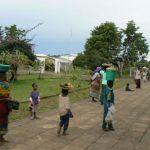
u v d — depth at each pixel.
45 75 48.88
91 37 67.25
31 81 36.72
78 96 23.62
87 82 35.66
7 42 33.00
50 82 35.84
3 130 11.17
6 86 11.09
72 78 37.25
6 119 11.20
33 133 12.66
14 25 34.25
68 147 11.04
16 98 21.03
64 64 73.25
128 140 12.13
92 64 53.78
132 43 65.00
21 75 46.34
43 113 16.59
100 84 21.48
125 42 65.06
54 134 12.62
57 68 71.94
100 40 66.38
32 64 40.19
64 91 12.40
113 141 11.94
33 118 15.20
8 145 11.00
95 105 20.02
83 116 16.45
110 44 66.25
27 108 17.48
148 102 22.03
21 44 35.72
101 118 16.05
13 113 16.14
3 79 11.19
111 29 66.44
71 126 14.12
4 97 11.03
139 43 65.38
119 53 64.88
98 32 67.56
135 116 16.77
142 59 66.56
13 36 33.59
